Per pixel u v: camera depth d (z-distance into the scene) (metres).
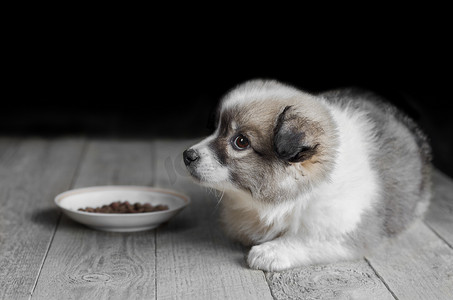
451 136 1.51
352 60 1.80
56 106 1.85
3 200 1.18
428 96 1.68
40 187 1.25
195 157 0.95
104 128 1.72
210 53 1.85
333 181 0.96
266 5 1.80
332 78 1.82
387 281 0.94
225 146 0.95
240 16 1.82
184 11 1.82
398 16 1.75
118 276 0.94
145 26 1.83
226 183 0.96
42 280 0.93
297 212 0.97
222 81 1.86
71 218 1.08
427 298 0.91
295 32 1.82
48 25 1.81
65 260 0.98
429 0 1.72
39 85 1.85
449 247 1.04
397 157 1.04
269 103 0.95
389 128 1.05
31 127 1.71
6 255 0.99
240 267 0.97
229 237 1.05
